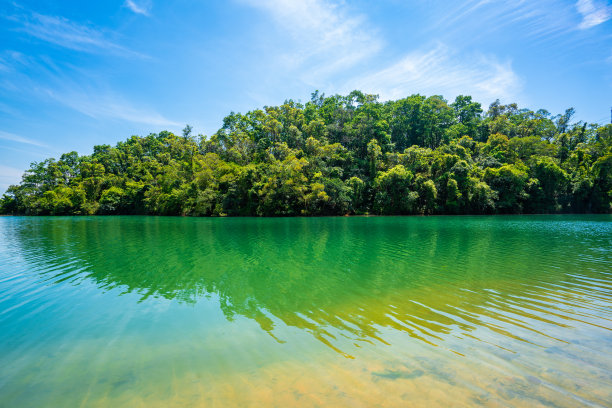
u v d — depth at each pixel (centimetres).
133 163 9362
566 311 798
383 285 1061
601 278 1119
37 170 9344
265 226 3625
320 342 646
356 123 7481
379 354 587
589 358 555
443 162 5841
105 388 502
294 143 7088
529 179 5847
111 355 615
